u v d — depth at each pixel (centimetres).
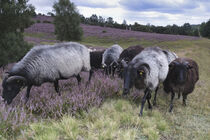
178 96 655
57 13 2880
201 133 425
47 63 490
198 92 789
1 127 324
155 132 388
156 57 516
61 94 514
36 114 438
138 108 529
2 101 427
